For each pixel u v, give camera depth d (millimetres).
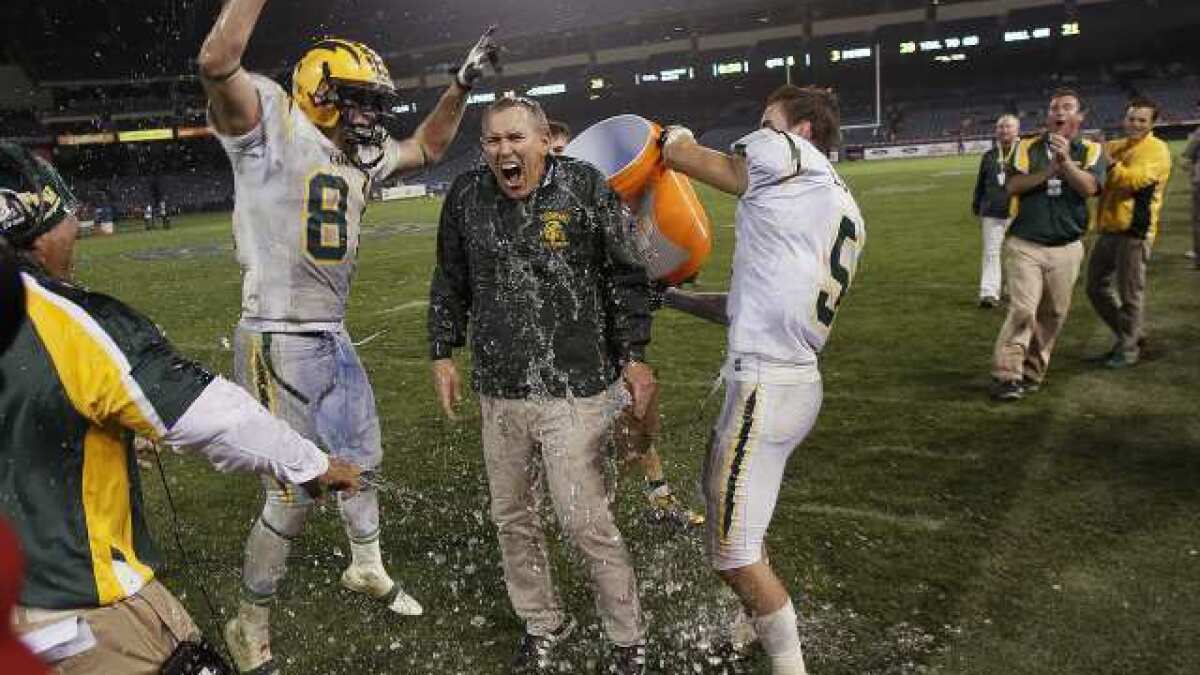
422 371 6844
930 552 3377
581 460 2717
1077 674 2570
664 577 3359
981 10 50281
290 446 1698
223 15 2314
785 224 2439
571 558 3521
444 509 4137
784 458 2539
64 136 48719
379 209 32094
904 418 4973
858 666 2670
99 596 1563
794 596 3086
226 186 50500
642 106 57906
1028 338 5172
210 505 4320
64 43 50375
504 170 2594
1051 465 4184
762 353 2475
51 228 1737
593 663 2832
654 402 3463
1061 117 4824
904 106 50656
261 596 2816
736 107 55000
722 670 2764
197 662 1685
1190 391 5207
